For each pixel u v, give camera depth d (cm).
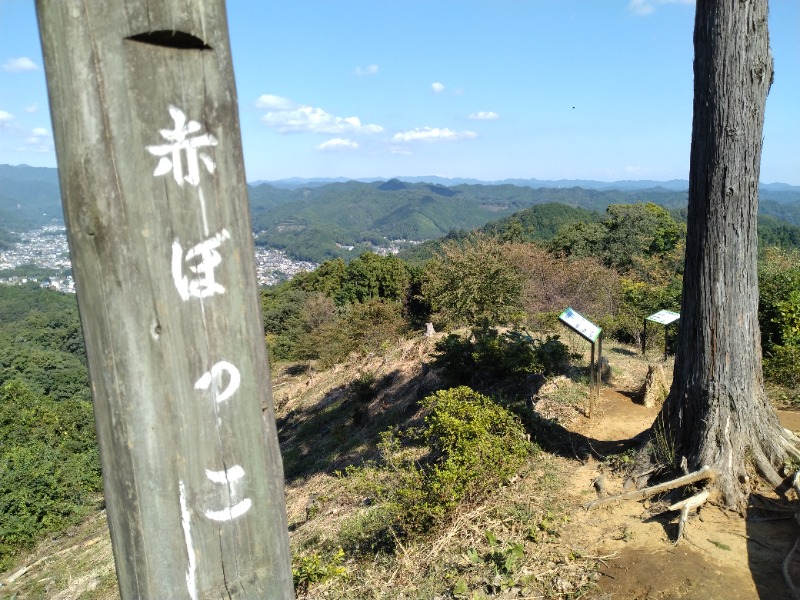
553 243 2742
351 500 648
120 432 101
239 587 114
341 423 1217
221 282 106
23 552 1177
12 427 1594
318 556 434
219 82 102
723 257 401
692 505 383
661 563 341
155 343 100
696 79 405
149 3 93
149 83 96
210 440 107
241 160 107
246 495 113
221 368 107
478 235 1638
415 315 2831
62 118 94
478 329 870
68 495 1334
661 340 1101
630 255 2614
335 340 2162
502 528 393
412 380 1123
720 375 409
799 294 750
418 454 543
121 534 106
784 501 381
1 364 3012
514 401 664
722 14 379
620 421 598
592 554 358
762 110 388
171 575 107
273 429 117
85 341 101
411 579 359
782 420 532
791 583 311
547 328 1244
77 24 91
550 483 452
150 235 98
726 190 393
